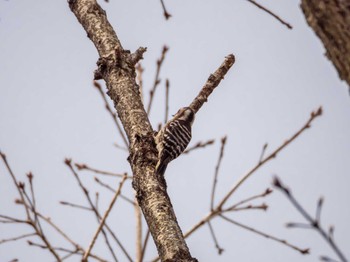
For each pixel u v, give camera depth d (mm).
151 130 11000
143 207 10078
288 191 5223
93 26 11797
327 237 5176
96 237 11031
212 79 12336
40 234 11266
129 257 11492
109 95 11359
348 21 6074
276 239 11305
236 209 11742
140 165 10547
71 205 11992
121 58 11344
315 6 6305
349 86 6148
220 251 11797
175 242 9320
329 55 6379
